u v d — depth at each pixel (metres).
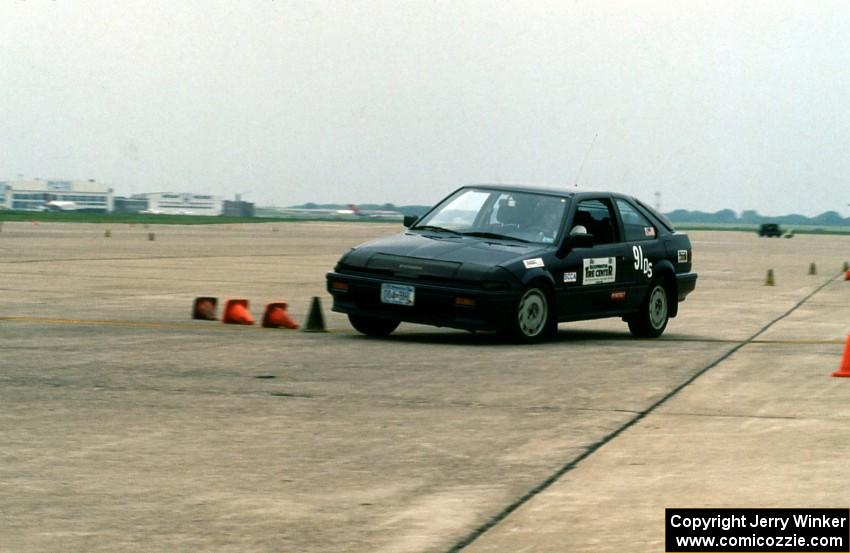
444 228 20.58
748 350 18.50
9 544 7.37
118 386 13.48
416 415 11.96
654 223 22.20
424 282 18.62
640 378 14.85
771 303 31.17
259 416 11.78
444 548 7.38
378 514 8.16
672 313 22.16
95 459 9.73
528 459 9.94
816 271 52.84
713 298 33.12
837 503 8.57
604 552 7.35
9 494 8.58
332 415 11.89
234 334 19.55
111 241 70.00
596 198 21.08
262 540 7.51
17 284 31.52
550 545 7.47
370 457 9.96
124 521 7.91
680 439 10.84
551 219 20.14
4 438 10.51
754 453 10.24
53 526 7.78
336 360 16.22
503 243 19.64
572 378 14.76
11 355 16.09
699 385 14.27
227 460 9.77
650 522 8.02
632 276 20.98
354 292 19.23
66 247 58.62
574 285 19.75
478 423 11.56
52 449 10.08
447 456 10.02
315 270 43.19
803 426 11.54
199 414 11.83
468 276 18.36
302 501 8.48
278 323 21.06
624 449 10.38
